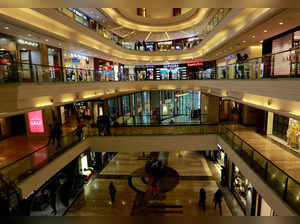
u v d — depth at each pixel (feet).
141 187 35.63
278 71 19.16
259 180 19.86
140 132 39.47
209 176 39.32
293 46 26.84
